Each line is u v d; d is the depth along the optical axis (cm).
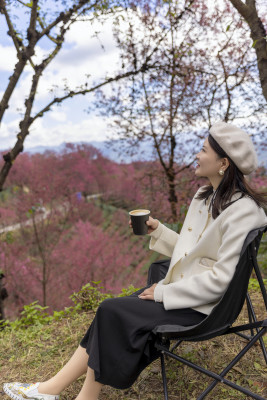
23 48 454
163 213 683
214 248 161
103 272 1277
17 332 308
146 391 204
